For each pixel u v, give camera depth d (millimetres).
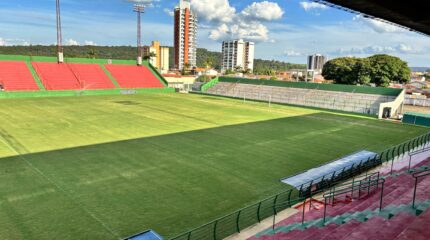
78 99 60250
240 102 64938
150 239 12156
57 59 74250
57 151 26250
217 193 18922
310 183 19188
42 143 28594
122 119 41219
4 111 44656
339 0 16344
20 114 42625
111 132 33656
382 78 90438
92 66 78562
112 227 14680
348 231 12039
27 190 18406
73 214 15758
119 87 75250
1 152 25594
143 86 79438
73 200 17297
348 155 27250
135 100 61188
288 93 70625
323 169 23203
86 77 74125
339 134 37062
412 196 14625
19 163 23047
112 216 15688
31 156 24734
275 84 75438
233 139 32438
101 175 21141
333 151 29219
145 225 14961
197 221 15500
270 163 24906
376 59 92562
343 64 99688
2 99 57438
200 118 44312
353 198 17016
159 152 26844
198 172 22359
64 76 71562
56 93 64188
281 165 24484
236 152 27703
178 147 28609
